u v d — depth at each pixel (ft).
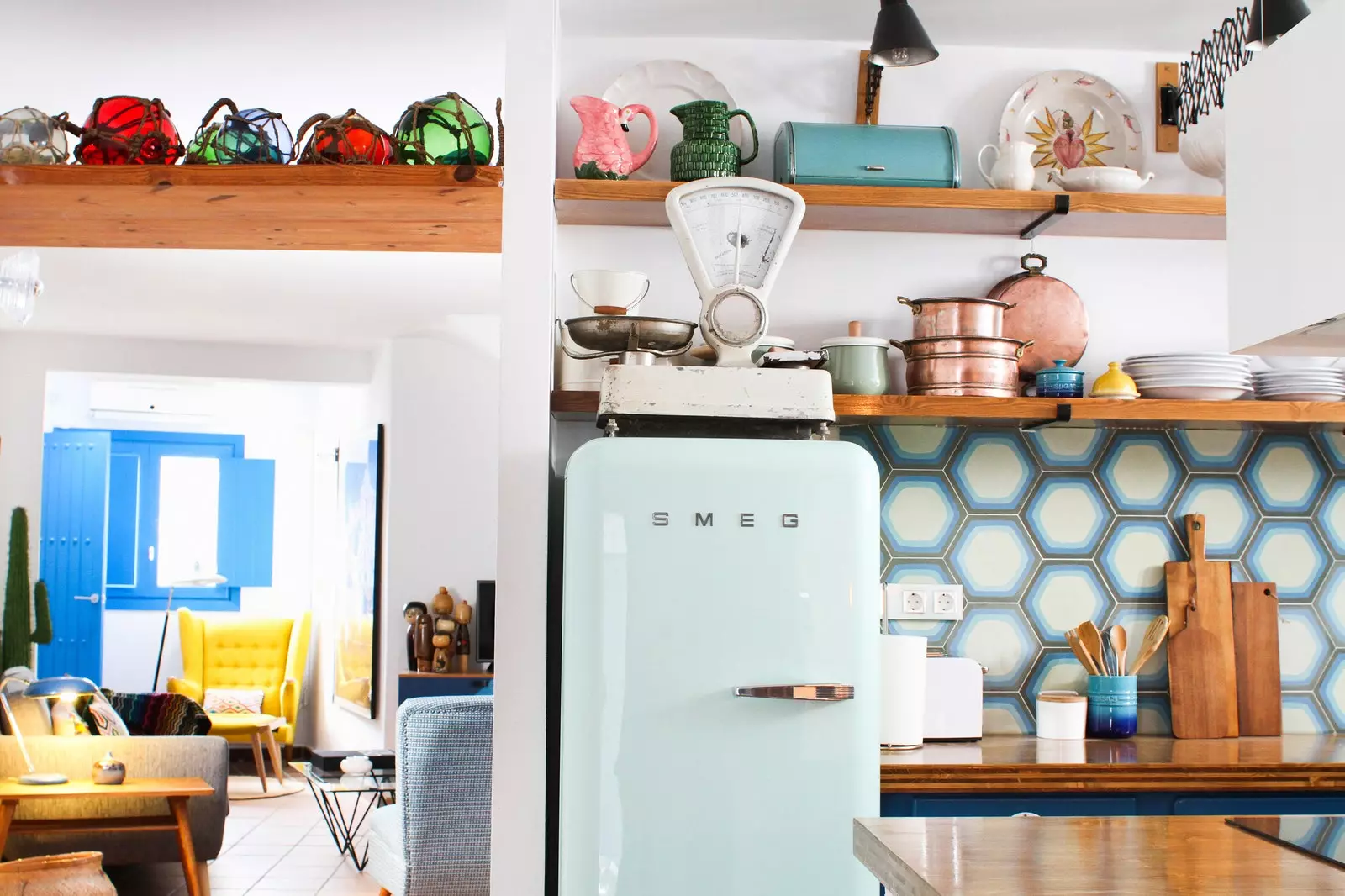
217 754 16.39
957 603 10.71
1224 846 5.26
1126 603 10.85
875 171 9.98
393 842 13.38
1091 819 5.85
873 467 8.31
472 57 12.50
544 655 8.75
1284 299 4.67
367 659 24.29
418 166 11.31
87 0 11.22
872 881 7.99
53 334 24.31
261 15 11.53
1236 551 10.98
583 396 9.39
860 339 9.98
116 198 11.90
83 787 14.78
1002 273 10.94
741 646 8.04
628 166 9.95
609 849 7.89
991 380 9.99
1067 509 10.87
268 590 30.68
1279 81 4.72
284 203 12.12
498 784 8.63
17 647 23.27
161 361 24.90
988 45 11.03
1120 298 11.02
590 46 10.80
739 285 8.93
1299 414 10.09
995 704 10.68
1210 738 10.52
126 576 30.37
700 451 8.16
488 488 24.39
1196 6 10.19
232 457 31.19
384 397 24.72
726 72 10.89
